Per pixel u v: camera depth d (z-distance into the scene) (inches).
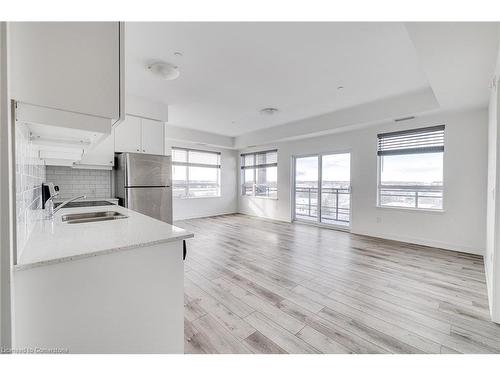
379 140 181.2
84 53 39.5
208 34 86.0
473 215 139.9
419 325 71.7
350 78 123.5
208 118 203.0
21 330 35.6
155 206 148.4
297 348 61.2
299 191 252.4
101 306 42.0
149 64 108.5
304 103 163.2
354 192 196.9
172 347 50.4
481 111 136.3
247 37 88.1
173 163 254.4
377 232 183.0
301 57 102.0
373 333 67.8
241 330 69.0
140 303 46.4
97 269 41.6
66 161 110.3
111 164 140.6
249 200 299.7
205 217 281.1
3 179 30.9
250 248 153.3
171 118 203.3
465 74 94.1
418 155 164.1
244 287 96.7
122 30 43.1
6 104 30.8
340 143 206.4
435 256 136.6
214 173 293.0
